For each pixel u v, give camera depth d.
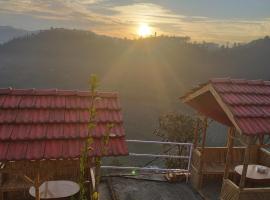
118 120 6.73
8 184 7.75
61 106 6.89
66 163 6.06
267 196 7.40
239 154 10.10
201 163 9.05
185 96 9.50
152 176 9.87
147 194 8.73
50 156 5.57
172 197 8.66
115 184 9.16
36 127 6.20
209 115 8.81
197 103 9.30
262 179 8.60
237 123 6.71
